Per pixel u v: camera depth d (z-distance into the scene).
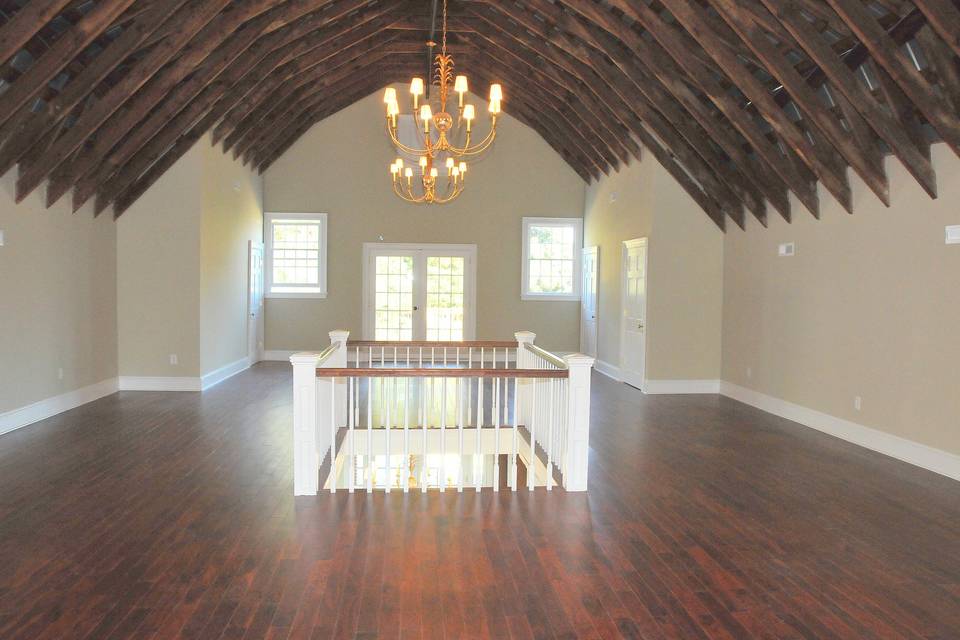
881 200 5.88
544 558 3.72
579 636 2.93
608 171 10.35
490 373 4.82
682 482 5.13
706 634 2.96
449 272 11.62
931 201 5.41
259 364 10.98
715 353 8.98
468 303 11.66
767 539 4.04
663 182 8.74
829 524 4.29
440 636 2.92
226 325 9.58
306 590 3.31
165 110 6.89
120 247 8.48
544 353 5.83
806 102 5.59
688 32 6.40
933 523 4.32
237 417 7.12
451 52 9.33
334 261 11.47
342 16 7.23
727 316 8.77
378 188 11.45
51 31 5.27
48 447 5.87
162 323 8.55
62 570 3.51
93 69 5.65
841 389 6.54
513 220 11.63
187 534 3.99
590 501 4.67
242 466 5.36
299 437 4.69
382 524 4.18
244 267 10.34
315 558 3.68
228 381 9.34
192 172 8.42
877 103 5.23
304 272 11.51
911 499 4.77
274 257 11.46
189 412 7.35
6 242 6.23
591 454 5.93
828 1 4.63
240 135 9.21
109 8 5.04
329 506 4.49
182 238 8.48
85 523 4.15
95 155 6.75
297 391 4.68
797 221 7.24
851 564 3.70
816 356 6.93
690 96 6.86
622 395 8.78
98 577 3.43
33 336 6.70
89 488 4.80
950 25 4.07
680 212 8.80
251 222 10.66
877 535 4.11
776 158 6.72
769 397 7.80
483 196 11.59
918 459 5.58
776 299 7.65
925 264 5.48
